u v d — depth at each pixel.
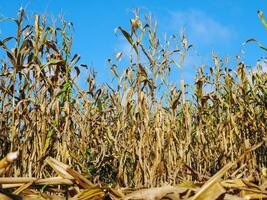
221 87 7.02
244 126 6.89
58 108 5.17
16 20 4.99
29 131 5.03
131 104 5.75
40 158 4.92
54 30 5.56
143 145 5.43
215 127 7.41
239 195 2.57
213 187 2.11
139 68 5.55
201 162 6.72
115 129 7.29
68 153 5.16
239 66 6.82
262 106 6.90
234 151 6.53
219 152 6.98
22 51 5.03
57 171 2.43
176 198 2.26
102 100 8.15
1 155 5.28
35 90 5.17
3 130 5.36
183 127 6.57
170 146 5.70
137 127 5.77
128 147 5.80
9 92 5.00
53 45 5.33
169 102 5.79
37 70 5.07
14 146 4.91
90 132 6.92
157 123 5.50
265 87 6.60
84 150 6.05
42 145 4.95
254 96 6.78
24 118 5.04
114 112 7.59
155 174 5.35
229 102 6.70
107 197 2.43
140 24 5.70
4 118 5.38
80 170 5.64
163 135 5.52
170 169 5.45
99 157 6.45
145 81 5.59
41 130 5.15
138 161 5.59
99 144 7.36
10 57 4.89
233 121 6.43
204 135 7.21
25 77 5.05
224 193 2.07
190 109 6.87
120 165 5.70
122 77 5.81
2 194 1.89
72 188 2.51
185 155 5.77
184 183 2.77
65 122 5.30
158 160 5.29
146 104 5.56
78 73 5.57
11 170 4.86
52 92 5.24
